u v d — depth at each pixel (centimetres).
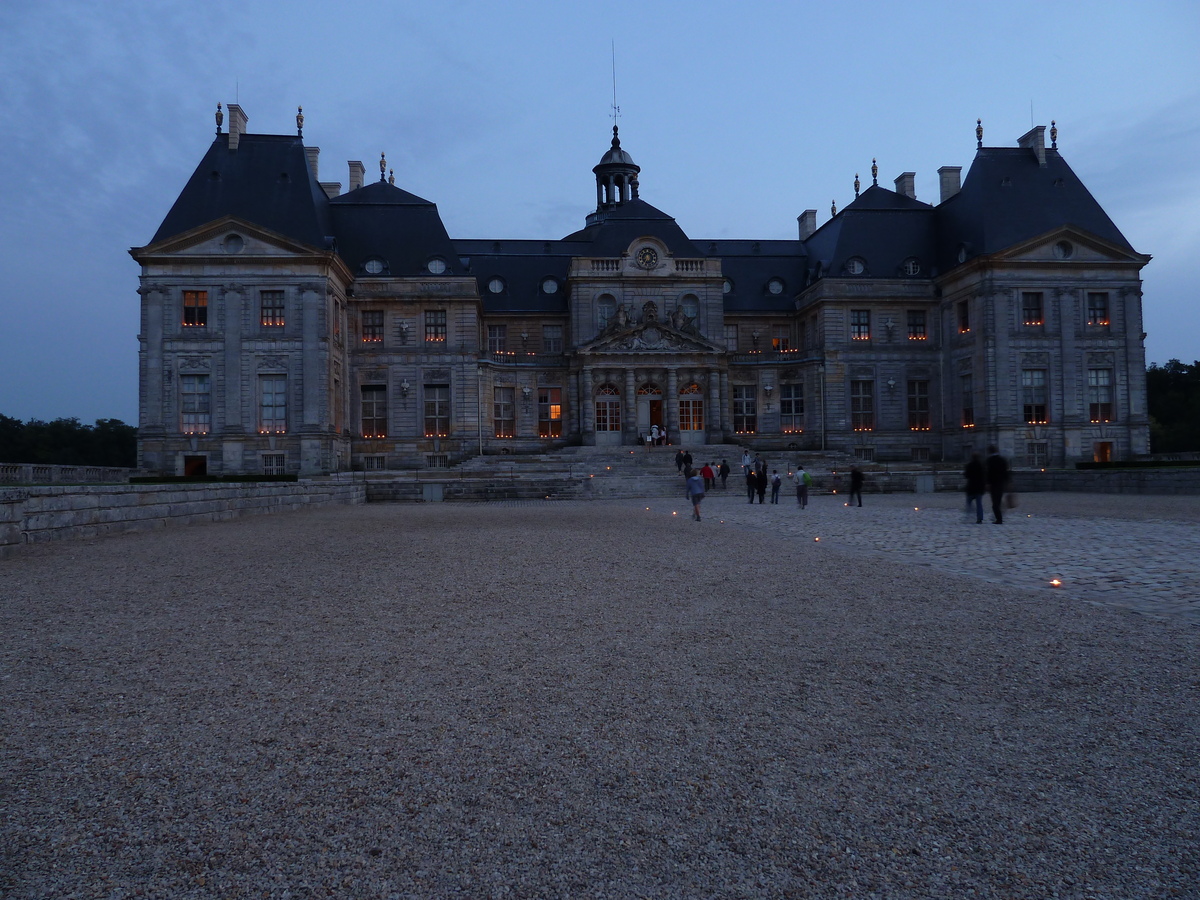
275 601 1089
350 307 5966
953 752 546
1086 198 6072
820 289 6347
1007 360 5725
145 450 5250
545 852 421
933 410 6347
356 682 709
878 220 6544
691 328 6247
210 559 1531
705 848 424
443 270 6006
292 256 5291
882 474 4453
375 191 6325
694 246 6706
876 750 551
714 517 2686
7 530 1658
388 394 5959
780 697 664
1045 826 445
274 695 672
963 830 441
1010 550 1617
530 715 623
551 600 1096
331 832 441
